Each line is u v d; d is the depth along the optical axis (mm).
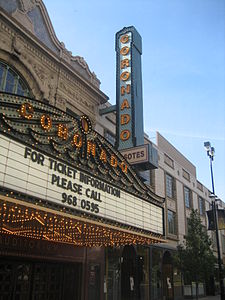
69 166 9633
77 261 14742
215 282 34688
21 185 7891
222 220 24250
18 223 10367
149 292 20516
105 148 11555
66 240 13594
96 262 15945
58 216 8992
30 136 8383
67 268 14602
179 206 29125
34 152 8453
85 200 10078
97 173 10914
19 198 7727
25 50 13789
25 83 13773
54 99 14938
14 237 11664
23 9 14125
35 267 12984
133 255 19641
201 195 36844
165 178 27516
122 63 18953
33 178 8273
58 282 14039
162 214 14977
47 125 8867
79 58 17531
